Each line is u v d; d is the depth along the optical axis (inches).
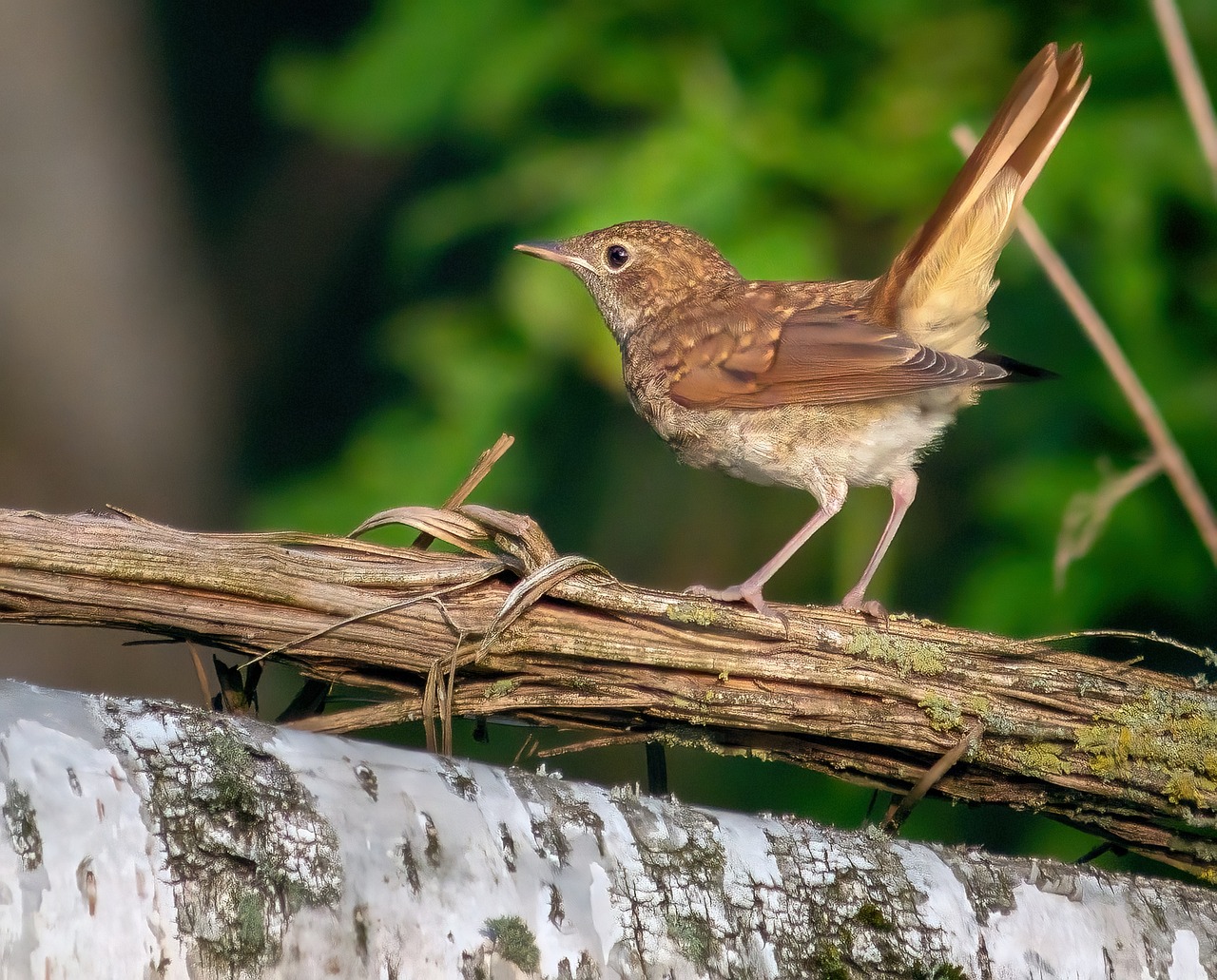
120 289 628.1
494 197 450.0
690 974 178.7
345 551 225.9
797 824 204.2
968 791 246.7
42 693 160.4
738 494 489.7
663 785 255.6
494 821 176.1
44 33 629.3
